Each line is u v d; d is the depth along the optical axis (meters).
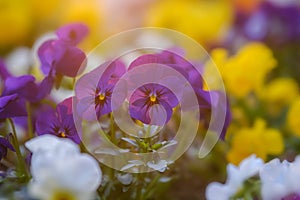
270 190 0.49
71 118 0.52
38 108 0.62
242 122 0.71
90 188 0.45
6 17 0.92
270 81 0.87
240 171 0.50
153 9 0.97
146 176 0.56
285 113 0.73
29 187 0.48
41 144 0.47
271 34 0.90
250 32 0.90
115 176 0.54
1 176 0.52
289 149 0.67
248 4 0.91
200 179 0.64
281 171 0.49
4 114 0.53
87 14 0.87
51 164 0.45
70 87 0.65
